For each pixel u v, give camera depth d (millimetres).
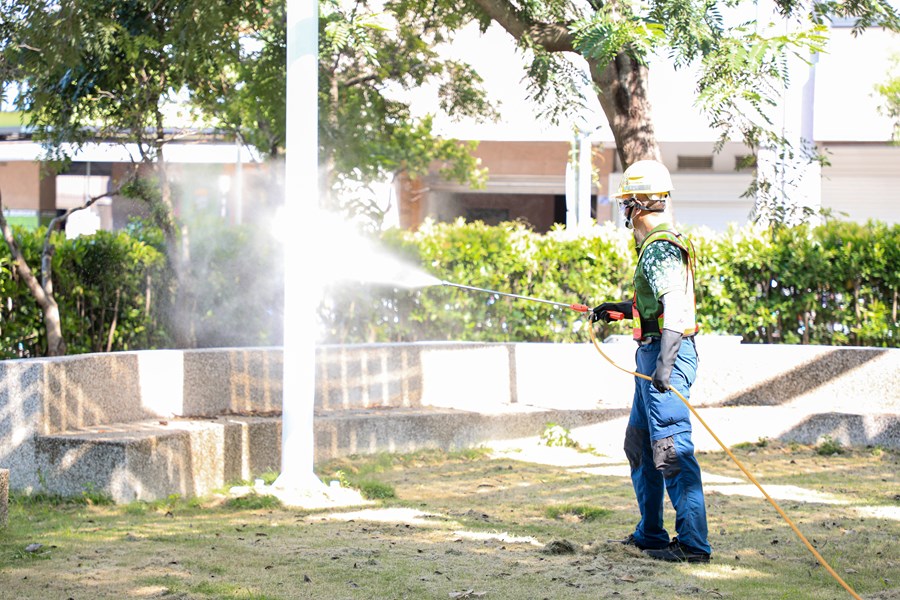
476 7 9969
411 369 9672
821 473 8078
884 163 17797
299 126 7035
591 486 7523
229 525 6121
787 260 10391
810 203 15289
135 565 5098
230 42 9336
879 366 9570
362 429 8594
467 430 9039
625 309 5699
